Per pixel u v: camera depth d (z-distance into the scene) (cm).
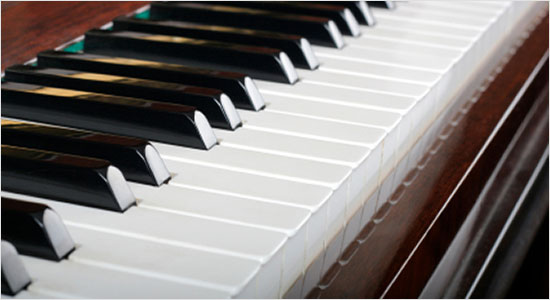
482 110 115
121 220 66
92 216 66
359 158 81
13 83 89
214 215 67
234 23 117
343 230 80
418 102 98
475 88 123
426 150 101
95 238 63
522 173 125
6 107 87
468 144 104
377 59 111
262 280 62
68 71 93
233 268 60
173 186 73
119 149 73
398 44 118
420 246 81
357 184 81
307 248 70
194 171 76
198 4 121
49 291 56
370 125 89
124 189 68
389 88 101
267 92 98
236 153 81
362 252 77
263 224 66
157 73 95
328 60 110
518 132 121
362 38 120
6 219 60
